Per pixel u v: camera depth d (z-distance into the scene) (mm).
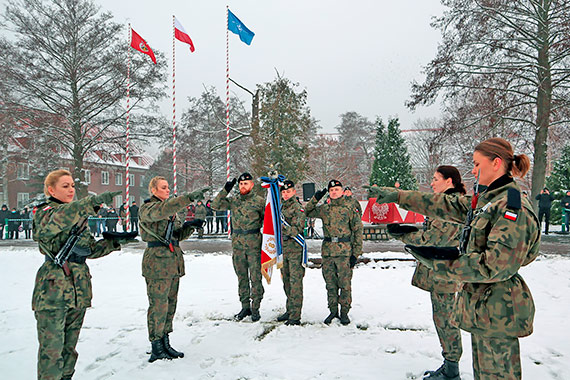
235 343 4199
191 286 7008
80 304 2900
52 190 2967
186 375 3416
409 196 2338
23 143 25500
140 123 25344
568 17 14680
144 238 3922
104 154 26234
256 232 5137
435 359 3668
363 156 42719
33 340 4426
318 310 5379
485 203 2039
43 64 23484
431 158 35531
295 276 4836
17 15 21984
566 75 15430
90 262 8789
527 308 1918
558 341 3969
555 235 14180
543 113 15781
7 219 19016
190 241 14547
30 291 7008
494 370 1956
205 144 30938
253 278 5082
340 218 4828
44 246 2842
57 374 2771
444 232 3064
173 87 13039
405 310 5246
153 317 3766
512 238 1782
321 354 3811
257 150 16875
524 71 16188
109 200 2703
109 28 24266
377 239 13180
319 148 31719
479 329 1970
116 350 4055
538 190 16156
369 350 3879
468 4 16484
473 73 16688
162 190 4020
